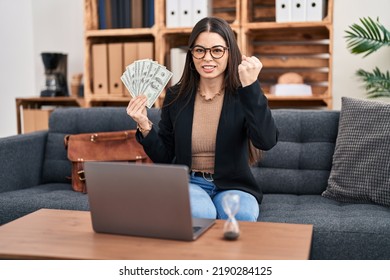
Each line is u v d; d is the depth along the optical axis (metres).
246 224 1.60
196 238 1.45
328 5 3.18
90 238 1.47
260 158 2.34
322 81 3.56
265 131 1.85
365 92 3.46
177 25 3.38
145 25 3.50
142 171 1.41
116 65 3.54
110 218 1.49
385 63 3.41
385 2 3.38
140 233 1.47
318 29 3.43
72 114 2.85
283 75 3.42
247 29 3.31
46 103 4.08
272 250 1.36
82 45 4.01
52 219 1.68
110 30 3.51
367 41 3.14
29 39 4.18
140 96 1.98
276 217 2.07
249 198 2.00
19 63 4.22
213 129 2.08
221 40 1.96
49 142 2.87
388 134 2.29
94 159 2.58
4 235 1.51
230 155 2.05
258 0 3.59
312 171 2.54
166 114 2.19
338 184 2.38
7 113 4.30
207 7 3.37
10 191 2.60
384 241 1.88
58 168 2.82
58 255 1.33
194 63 2.01
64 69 3.87
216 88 2.09
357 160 2.34
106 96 3.57
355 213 2.08
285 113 2.63
